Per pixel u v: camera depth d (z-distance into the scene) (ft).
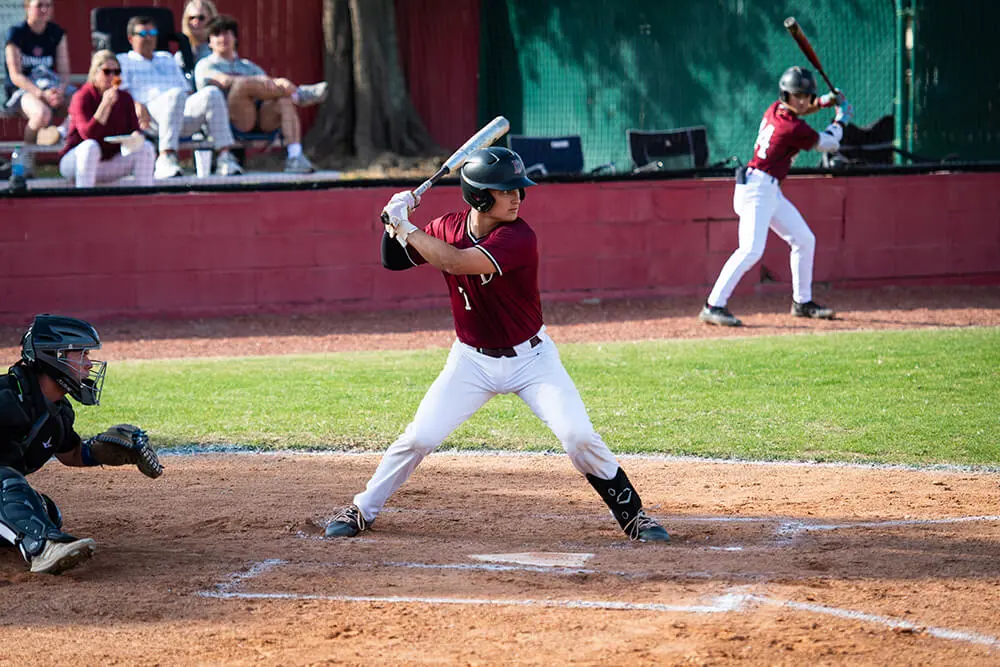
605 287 170.81
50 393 58.90
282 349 140.77
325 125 265.75
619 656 46.47
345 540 64.23
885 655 46.42
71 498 75.05
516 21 261.44
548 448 89.15
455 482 78.89
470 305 59.67
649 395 106.11
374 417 99.19
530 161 193.26
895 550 60.75
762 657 46.24
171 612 52.31
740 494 74.79
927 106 213.87
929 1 211.82
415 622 50.70
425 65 272.51
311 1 267.59
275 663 46.34
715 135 239.91
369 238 164.45
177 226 158.61
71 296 156.46
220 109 173.88
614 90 249.14
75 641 48.93
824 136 141.28
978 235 179.63
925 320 150.41
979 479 77.77
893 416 96.37
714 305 148.36
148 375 119.14
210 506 72.54
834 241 175.42
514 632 49.32
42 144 179.11
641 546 62.54
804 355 123.13
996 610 51.34
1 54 210.38
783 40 229.04
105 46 182.60
